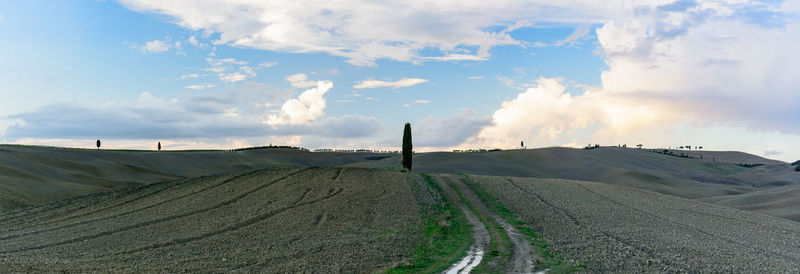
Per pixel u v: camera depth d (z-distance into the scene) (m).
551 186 61.78
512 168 138.75
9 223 38.78
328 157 183.50
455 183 59.84
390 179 59.00
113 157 107.38
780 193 94.06
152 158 120.31
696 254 26.38
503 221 36.56
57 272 20.52
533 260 22.73
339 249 26.14
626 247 27.20
